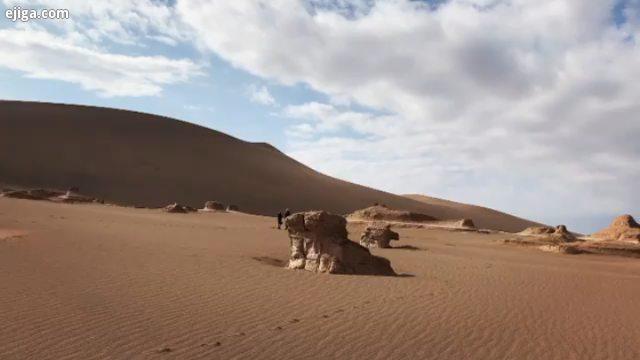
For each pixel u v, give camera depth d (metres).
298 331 9.71
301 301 12.29
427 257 24.97
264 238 29.97
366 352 8.77
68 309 10.11
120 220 35.53
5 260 14.83
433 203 128.25
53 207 42.59
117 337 8.64
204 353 8.16
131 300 11.22
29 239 19.70
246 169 105.19
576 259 33.44
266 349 8.57
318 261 17.77
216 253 20.30
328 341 9.23
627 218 45.19
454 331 10.38
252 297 12.41
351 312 11.42
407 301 12.94
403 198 121.38
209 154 106.62
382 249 29.38
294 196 97.75
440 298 13.59
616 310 13.56
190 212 56.84
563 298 14.90
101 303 10.76
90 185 82.44
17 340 8.19
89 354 7.78
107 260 16.23
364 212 59.00
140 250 19.20
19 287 11.63
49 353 7.73
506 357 9.02
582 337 10.55
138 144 100.19
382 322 10.71
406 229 53.44
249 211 86.12
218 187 92.19
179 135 111.00
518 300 14.03
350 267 17.59
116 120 108.25
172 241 23.78
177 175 92.31
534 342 10.00
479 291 15.06
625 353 9.65
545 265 26.14
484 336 10.16
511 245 40.84
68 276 13.25
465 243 41.28
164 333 9.04
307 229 18.19
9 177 78.81
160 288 12.66
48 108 107.31
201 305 11.25
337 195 105.44
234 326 9.77
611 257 36.91
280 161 121.75
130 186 84.62
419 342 9.52
